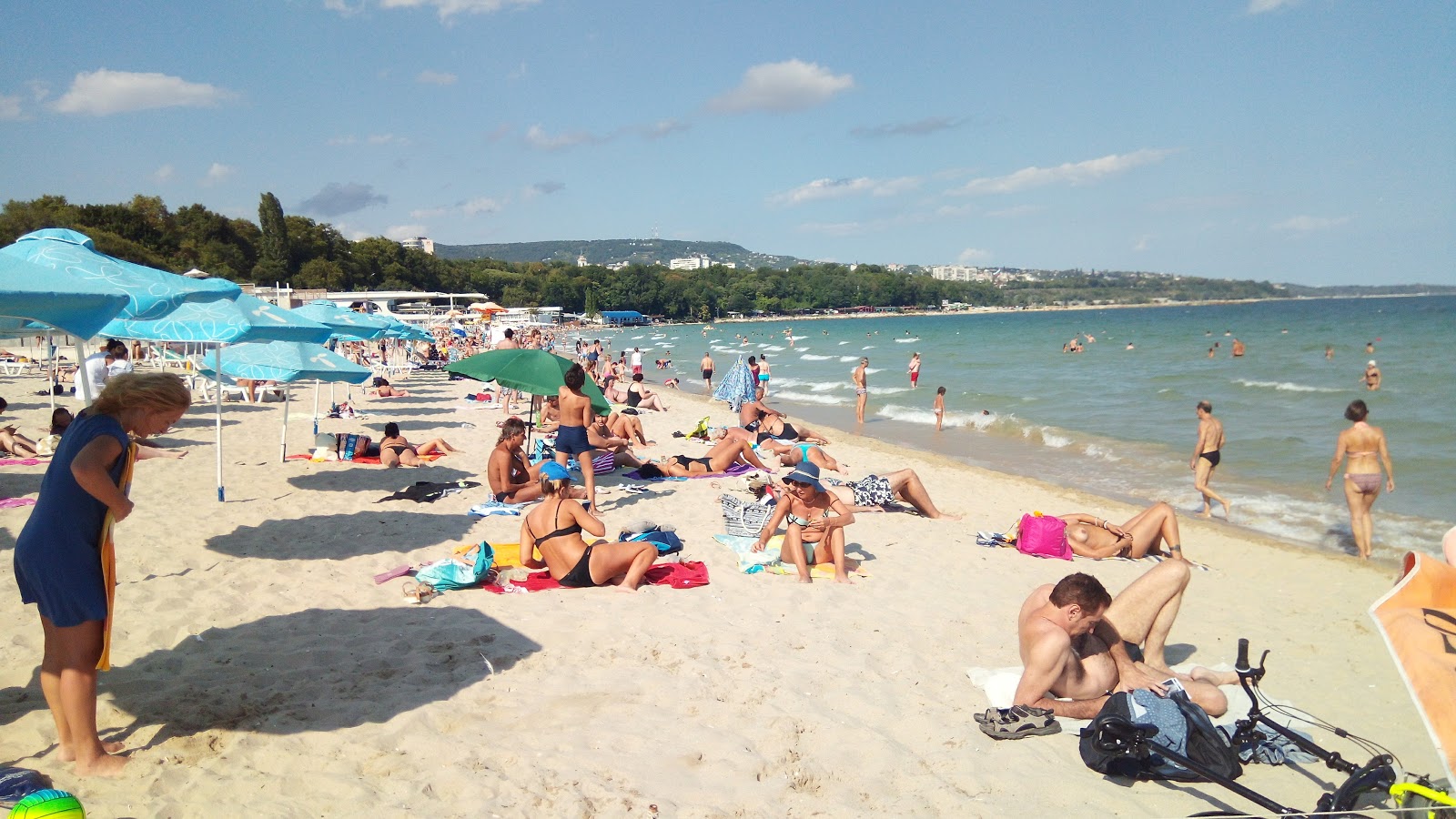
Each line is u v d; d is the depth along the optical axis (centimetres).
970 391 2786
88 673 363
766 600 652
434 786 371
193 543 761
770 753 416
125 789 354
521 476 1002
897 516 1017
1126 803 382
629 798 370
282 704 442
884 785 393
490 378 966
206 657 503
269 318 848
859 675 517
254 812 342
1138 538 846
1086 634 466
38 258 546
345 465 1212
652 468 1196
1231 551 918
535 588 662
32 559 347
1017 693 461
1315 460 1470
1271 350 4512
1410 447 1534
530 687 478
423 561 737
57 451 357
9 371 2442
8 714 414
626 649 539
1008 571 775
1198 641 619
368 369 1136
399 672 490
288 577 675
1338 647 606
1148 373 3325
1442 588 264
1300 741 390
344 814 346
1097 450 1639
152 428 373
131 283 538
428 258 12331
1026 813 374
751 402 1742
